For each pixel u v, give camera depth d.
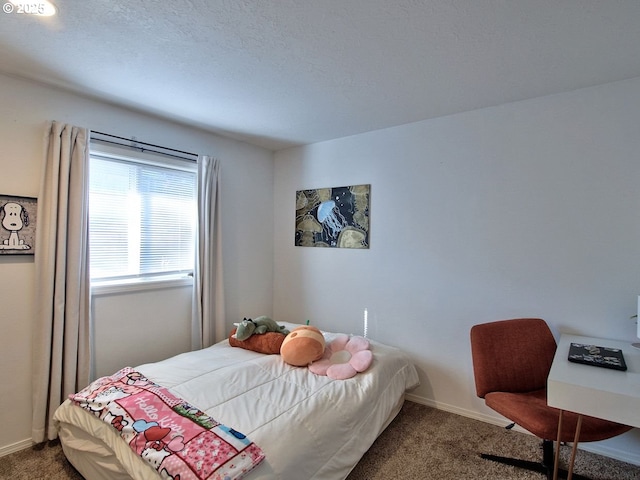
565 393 1.40
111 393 1.74
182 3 1.35
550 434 1.56
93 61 1.83
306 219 3.44
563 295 2.18
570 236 2.15
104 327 2.39
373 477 1.83
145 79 2.03
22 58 1.79
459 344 2.55
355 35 1.58
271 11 1.40
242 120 2.74
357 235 3.07
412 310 2.77
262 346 2.48
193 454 1.29
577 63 1.81
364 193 3.03
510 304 2.35
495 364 2.06
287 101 2.36
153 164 2.70
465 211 2.53
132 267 2.60
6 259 1.97
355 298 3.09
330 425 1.69
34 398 2.06
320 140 3.29
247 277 3.44
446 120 2.61
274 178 3.72
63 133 2.13
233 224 3.29
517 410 1.73
